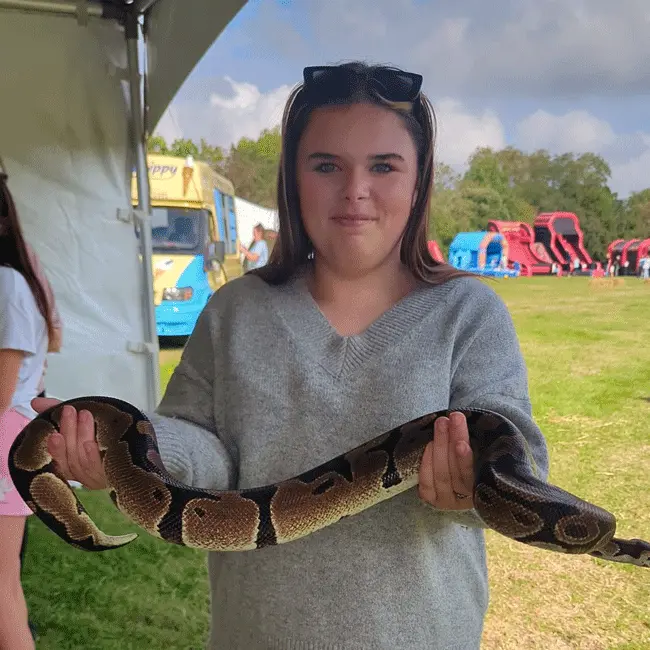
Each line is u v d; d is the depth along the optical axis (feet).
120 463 7.86
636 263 67.26
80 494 22.13
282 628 7.39
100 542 9.16
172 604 15.61
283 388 7.75
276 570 7.50
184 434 8.04
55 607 15.30
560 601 14.51
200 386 8.56
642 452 21.84
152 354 23.43
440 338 7.65
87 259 22.65
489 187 70.03
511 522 6.32
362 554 7.39
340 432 7.61
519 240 70.38
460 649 7.52
